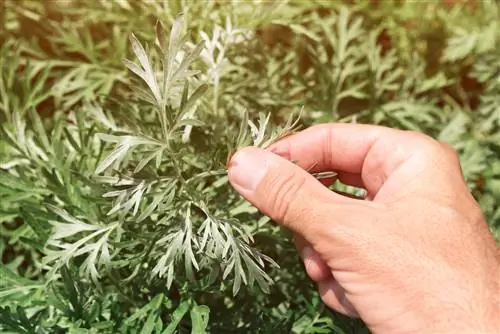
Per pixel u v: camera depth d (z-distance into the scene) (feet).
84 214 0.88
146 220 0.87
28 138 0.98
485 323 0.73
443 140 1.23
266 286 0.79
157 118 0.93
